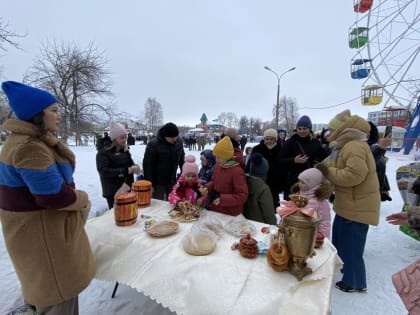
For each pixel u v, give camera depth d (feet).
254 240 4.06
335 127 6.85
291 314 2.95
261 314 2.92
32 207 3.45
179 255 4.01
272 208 7.02
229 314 2.95
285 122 122.72
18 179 3.36
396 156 45.80
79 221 4.00
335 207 6.71
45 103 3.47
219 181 6.65
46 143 3.62
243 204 6.77
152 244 4.35
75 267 3.80
